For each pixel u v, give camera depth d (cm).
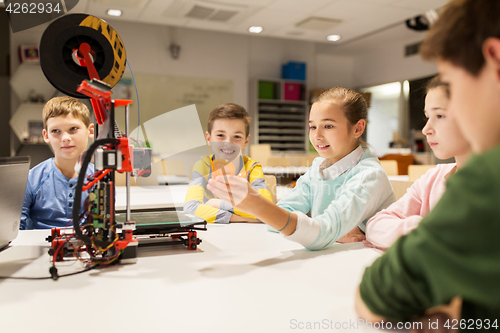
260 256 75
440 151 73
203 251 79
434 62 33
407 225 75
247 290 55
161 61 585
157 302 51
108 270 66
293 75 689
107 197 65
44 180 130
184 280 60
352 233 94
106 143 62
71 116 125
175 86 594
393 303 35
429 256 30
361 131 98
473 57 29
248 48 684
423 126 77
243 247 83
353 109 95
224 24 499
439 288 30
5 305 50
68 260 72
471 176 28
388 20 479
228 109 152
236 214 124
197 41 607
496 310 29
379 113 726
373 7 433
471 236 27
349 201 83
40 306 50
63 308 49
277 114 682
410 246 32
